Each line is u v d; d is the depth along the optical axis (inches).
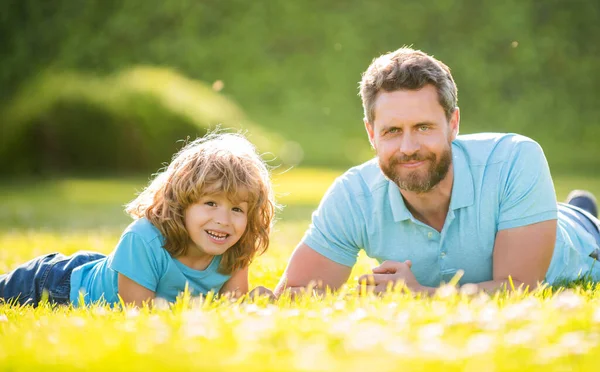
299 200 613.3
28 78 1224.8
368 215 164.2
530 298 130.7
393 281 150.5
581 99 1214.9
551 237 155.1
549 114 1197.1
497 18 1252.5
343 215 166.4
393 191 159.6
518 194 154.3
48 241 315.0
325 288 169.8
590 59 1241.4
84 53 1234.0
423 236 160.9
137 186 738.8
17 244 307.4
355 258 172.4
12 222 470.6
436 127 148.3
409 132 148.0
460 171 156.3
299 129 1159.0
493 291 146.3
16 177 803.4
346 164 1034.1
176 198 164.2
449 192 157.2
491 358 92.3
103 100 825.5
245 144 178.4
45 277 179.5
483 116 1195.9
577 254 178.7
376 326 107.0
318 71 1229.7
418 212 161.2
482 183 156.6
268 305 135.9
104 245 292.0
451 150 152.7
